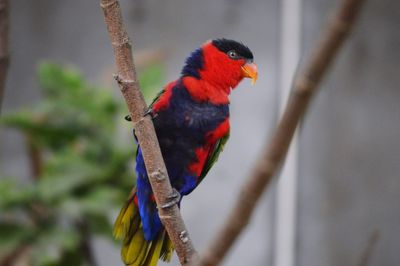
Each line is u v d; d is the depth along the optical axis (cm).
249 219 312
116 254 1166
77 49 1228
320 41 286
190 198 1187
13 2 1238
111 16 448
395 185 1169
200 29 1216
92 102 873
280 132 299
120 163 844
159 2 1232
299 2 1184
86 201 808
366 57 1189
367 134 1180
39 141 870
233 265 1158
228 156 1187
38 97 1211
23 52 1227
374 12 1193
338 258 1152
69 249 822
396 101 1183
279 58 1184
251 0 1209
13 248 793
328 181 1166
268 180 304
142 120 473
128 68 462
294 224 1153
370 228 1157
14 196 807
